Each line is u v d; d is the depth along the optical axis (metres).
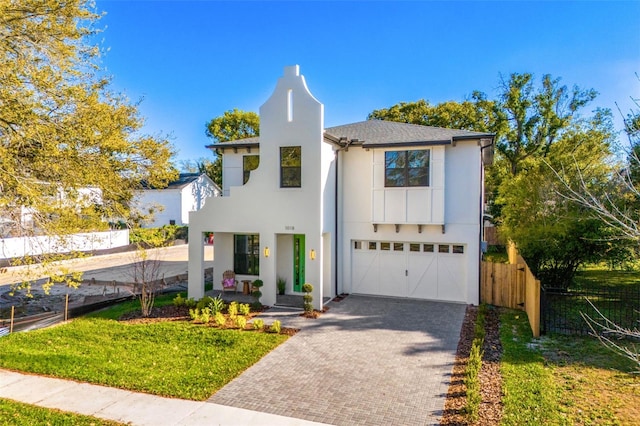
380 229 16.64
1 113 10.12
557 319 12.80
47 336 11.66
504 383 8.23
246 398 7.80
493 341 11.02
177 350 10.46
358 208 16.94
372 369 9.23
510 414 6.97
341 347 10.74
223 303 15.48
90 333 11.91
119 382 8.48
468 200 15.46
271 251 15.34
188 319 13.51
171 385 8.32
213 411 7.29
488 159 20.06
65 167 11.38
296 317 13.73
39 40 11.24
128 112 14.72
